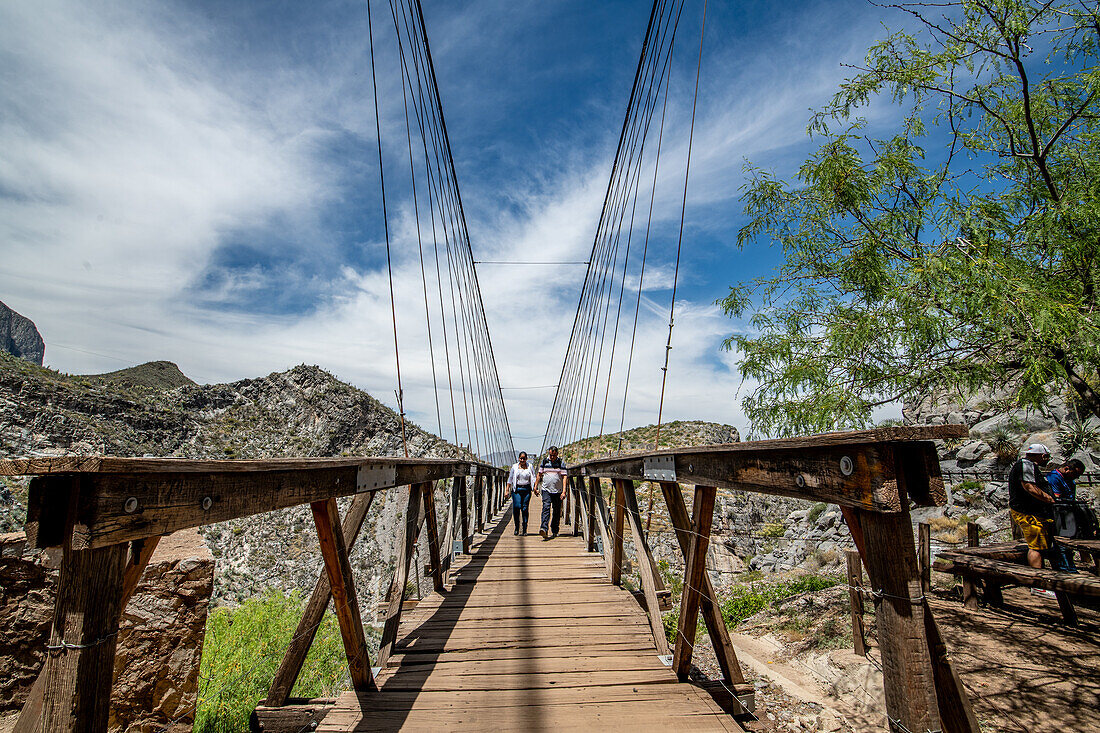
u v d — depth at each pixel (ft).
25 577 7.32
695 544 8.32
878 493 4.01
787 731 11.57
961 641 14.30
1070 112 11.87
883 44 13.07
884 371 12.61
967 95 12.42
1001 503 27.96
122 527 3.58
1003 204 12.07
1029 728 10.26
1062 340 9.78
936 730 3.80
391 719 7.56
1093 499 21.53
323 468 6.77
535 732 7.16
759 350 14.49
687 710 7.79
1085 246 10.66
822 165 13.83
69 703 3.23
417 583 13.99
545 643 10.75
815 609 18.26
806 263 14.84
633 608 13.20
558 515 26.71
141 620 7.85
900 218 13.20
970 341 11.72
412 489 12.02
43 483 3.38
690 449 7.99
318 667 12.59
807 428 13.12
